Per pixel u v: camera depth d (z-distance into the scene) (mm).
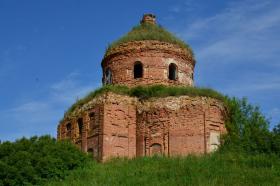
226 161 41531
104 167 42281
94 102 48500
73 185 38031
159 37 52062
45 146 42375
